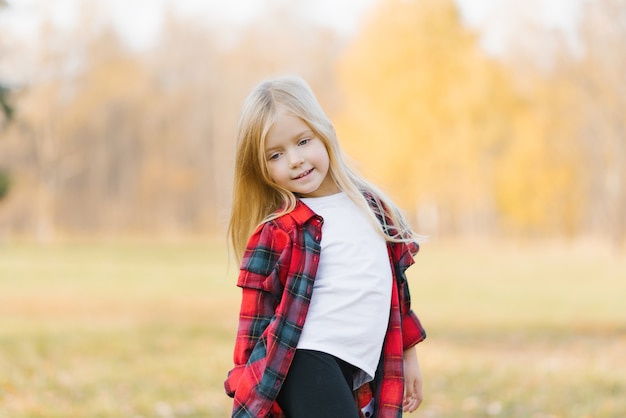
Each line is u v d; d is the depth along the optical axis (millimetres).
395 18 28328
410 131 28109
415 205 30109
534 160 29234
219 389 6301
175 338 9867
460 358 8141
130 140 45188
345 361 2293
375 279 2379
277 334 2268
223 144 45938
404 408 2557
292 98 2426
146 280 20391
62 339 9406
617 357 8094
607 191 29469
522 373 7043
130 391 6070
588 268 23828
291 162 2385
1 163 41156
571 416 5035
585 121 29359
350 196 2475
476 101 28047
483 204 31047
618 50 27094
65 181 44000
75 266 24375
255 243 2408
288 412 2283
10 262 25438
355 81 28672
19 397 5434
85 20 42188
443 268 24078
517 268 24047
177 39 47219
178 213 45750
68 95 41875
